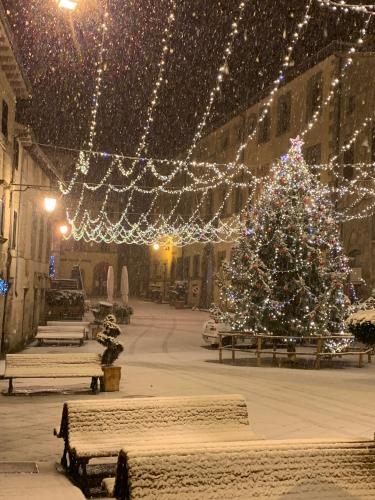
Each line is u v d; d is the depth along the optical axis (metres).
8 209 19.72
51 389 12.85
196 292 58.06
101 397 11.95
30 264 25.48
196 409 6.54
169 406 6.49
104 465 6.77
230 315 20.64
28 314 25.52
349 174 33.12
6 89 19.16
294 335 19.38
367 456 4.54
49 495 4.81
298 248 19.55
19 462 6.91
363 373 17.23
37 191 27.03
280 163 20.66
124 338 28.45
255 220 20.27
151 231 74.62
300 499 4.20
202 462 4.15
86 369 12.40
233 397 6.74
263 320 19.52
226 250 51.19
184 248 64.50
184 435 6.34
